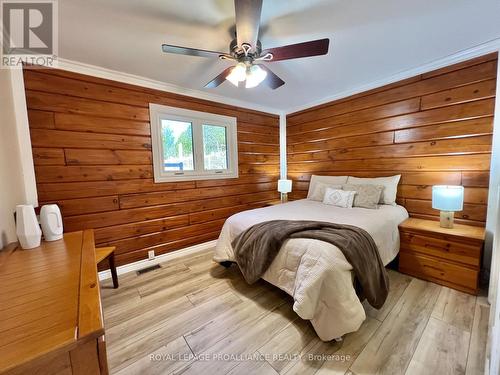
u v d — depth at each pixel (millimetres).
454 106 2184
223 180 3275
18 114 1553
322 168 3504
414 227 2137
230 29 1618
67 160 2080
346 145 3154
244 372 1204
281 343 1395
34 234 1368
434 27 1672
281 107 3805
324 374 1175
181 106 2799
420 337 1396
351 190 2721
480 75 2020
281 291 1990
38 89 1926
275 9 1425
